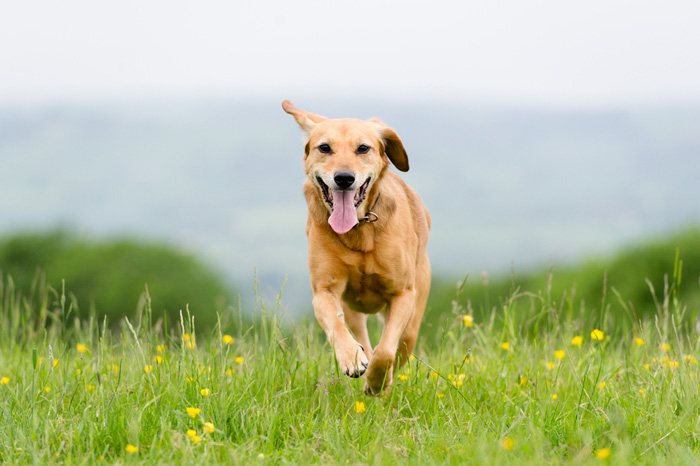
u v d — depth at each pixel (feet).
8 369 21.65
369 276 21.61
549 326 23.90
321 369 21.12
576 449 15.67
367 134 21.93
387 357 20.02
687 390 17.90
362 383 21.15
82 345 22.16
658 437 16.17
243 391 18.52
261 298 20.08
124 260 134.31
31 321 25.62
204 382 18.57
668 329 22.08
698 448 15.70
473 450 15.20
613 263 92.27
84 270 130.21
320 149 21.71
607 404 17.90
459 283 22.62
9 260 135.74
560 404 18.20
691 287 83.05
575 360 21.61
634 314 22.62
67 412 17.22
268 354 19.75
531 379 20.16
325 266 21.48
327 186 21.35
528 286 112.16
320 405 18.30
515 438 15.43
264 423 16.75
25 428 15.98
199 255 142.31
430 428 17.16
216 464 14.49
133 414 16.40
